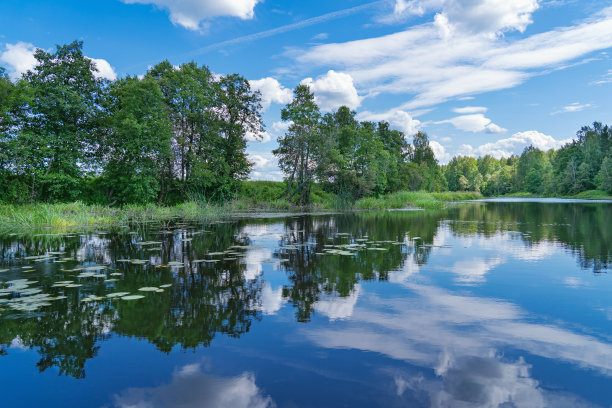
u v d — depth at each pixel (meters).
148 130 22.83
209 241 10.04
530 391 2.37
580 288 4.98
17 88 20.47
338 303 4.30
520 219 18.53
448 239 10.51
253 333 3.37
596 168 82.06
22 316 3.83
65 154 21.81
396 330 3.44
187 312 3.97
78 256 7.59
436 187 69.94
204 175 26.53
